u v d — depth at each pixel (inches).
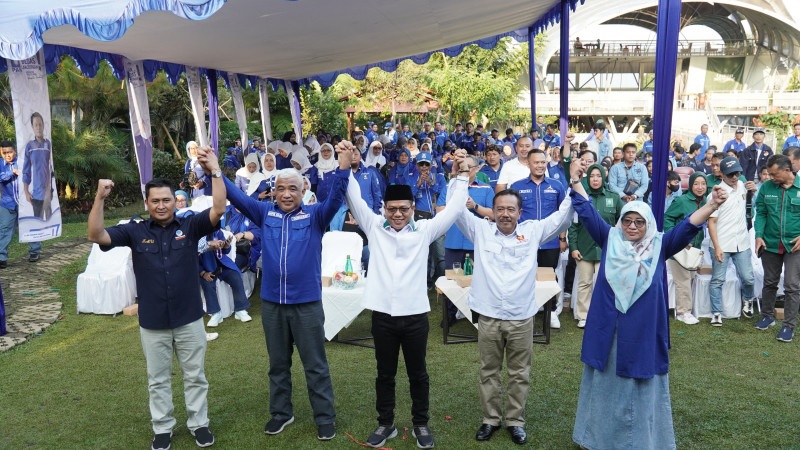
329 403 143.9
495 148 289.1
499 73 1000.2
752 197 306.2
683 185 384.8
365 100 898.1
